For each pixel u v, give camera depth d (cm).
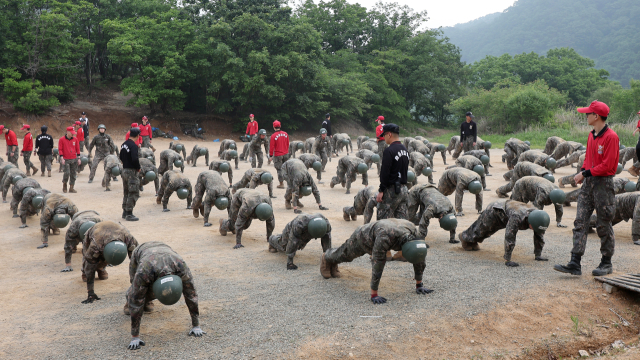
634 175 1386
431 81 5797
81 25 4453
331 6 5584
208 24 3872
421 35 5803
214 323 512
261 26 3828
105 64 5003
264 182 1263
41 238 946
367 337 471
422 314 523
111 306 579
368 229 582
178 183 1181
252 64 3738
